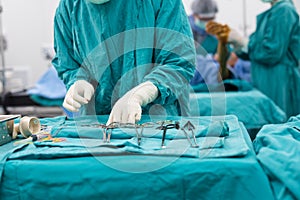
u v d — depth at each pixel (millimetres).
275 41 2539
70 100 1074
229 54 2998
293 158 772
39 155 805
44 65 4336
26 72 4090
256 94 2395
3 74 3256
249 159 771
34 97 3078
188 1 3270
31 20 4238
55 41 1309
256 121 2254
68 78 1233
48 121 1216
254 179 736
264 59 2609
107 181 760
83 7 1193
